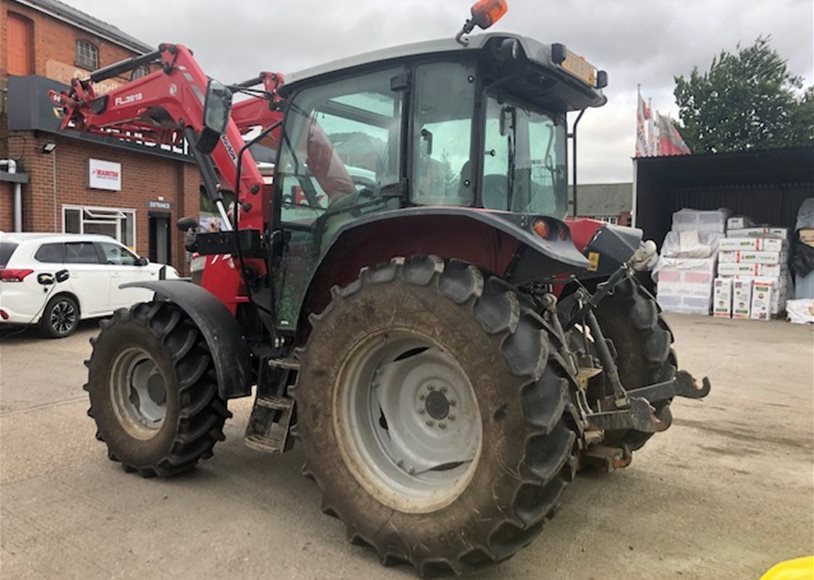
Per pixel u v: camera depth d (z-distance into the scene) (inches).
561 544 118.7
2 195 458.6
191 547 115.7
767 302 469.7
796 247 501.4
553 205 145.8
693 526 126.7
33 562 109.9
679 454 171.3
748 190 578.9
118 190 538.0
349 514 111.3
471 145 115.3
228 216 165.2
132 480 148.7
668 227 601.6
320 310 134.9
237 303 163.0
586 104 142.9
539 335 97.8
